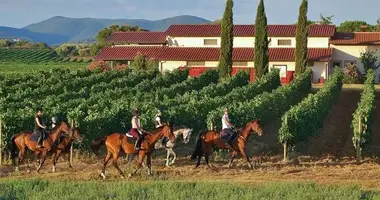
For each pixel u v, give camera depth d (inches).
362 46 2950.3
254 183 828.0
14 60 5615.2
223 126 980.6
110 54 3038.9
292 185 767.7
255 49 2534.5
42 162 928.9
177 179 884.6
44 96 1638.8
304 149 1199.6
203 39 3100.4
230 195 692.1
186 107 1229.1
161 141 979.3
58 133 922.7
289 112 1095.0
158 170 959.0
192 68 2849.4
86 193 701.9
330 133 1439.5
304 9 2618.1
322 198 686.5
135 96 1478.8
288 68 2881.4
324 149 1214.9
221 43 2546.8
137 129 891.4
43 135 924.0
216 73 2385.6
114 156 887.1
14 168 971.9
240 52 2977.4
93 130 1061.8
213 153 1086.4
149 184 776.9
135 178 886.4
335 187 762.2
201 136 976.9
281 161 1052.5
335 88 1996.8
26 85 1860.2
